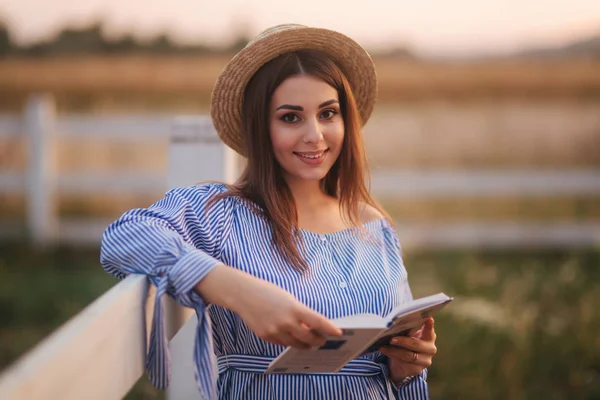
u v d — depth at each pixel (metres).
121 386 1.43
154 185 7.54
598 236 7.48
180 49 24.92
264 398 1.90
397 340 1.91
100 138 7.52
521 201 9.13
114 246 1.66
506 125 11.98
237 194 1.99
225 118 2.19
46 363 1.07
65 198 8.42
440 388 3.77
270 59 2.07
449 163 10.84
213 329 2.00
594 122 11.71
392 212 8.70
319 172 2.05
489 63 17.48
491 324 3.87
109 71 18.25
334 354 1.60
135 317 1.52
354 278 2.01
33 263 6.77
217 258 1.91
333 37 2.14
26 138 7.32
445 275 6.06
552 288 5.09
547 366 3.95
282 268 1.93
